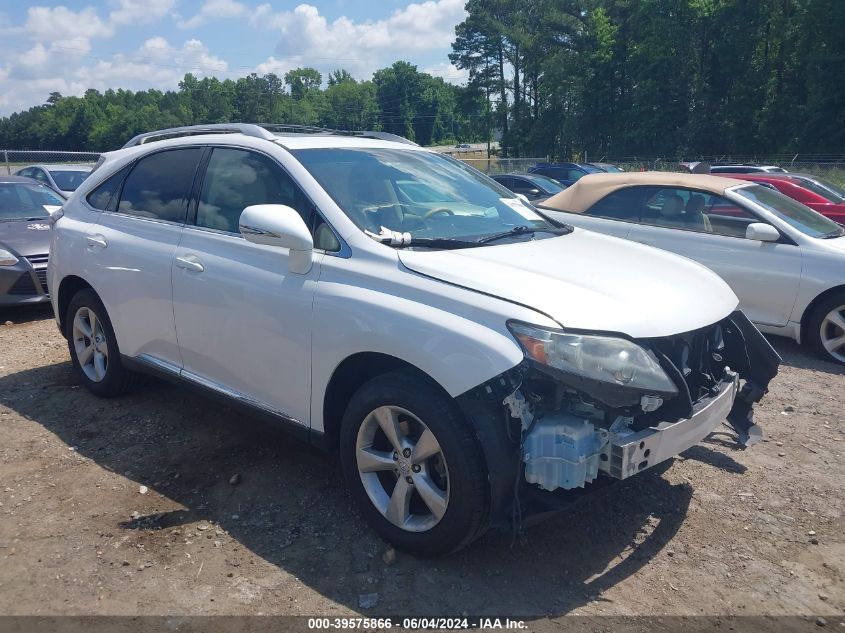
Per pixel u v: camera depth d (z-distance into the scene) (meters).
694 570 3.13
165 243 4.18
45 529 3.37
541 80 64.38
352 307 3.17
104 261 4.55
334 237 3.42
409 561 3.14
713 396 3.30
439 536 2.97
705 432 3.18
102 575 3.02
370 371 3.34
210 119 95.69
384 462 3.16
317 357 3.32
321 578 3.01
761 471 4.08
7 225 8.09
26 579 3.00
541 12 64.69
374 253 3.26
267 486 3.79
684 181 7.11
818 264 6.21
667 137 50.41
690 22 49.28
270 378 3.59
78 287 5.08
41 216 8.60
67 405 4.89
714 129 48.41
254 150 3.93
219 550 3.21
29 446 4.26
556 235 4.00
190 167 4.26
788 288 6.34
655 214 7.13
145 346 4.38
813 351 6.41
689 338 3.18
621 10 56.75
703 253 6.75
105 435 4.42
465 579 3.02
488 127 75.44
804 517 3.60
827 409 5.10
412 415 2.99
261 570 3.06
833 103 41.72
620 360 2.77
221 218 3.96
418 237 3.51
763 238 6.39
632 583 3.03
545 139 63.69
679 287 3.38
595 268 3.36
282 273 3.51
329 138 4.15
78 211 5.00
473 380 2.77
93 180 5.02
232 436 4.42
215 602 2.85
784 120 46.06
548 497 2.92
